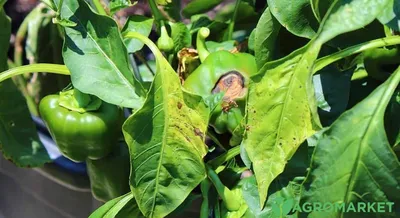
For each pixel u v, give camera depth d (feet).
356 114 1.76
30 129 2.65
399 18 1.73
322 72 2.06
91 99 2.23
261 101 1.83
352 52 1.83
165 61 1.91
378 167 1.75
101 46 2.04
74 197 2.87
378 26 1.99
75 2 2.04
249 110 1.84
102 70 2.02
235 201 1.99
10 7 4.42
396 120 1.95
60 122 2.21
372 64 2.05
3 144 2.55
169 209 1.94
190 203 2.23
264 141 1.84
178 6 2.66
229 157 2.06
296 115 1.80
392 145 1.95
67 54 2.03
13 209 3.36
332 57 1.84
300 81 1.78
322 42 1.74
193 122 1.93
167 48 2.30
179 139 1.91
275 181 1.94
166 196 1.94
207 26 2.61
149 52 3.52
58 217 3.05
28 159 2.62
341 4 1.72
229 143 2.18
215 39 2.67
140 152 1.88
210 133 2.20
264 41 2.04
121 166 2.35
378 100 1.76
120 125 2.29
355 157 1.76
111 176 2.36
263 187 1.83
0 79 2.14
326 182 1.77
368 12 1.72
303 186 1.78
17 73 2.15
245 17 2.65
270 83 1.81
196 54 2.27
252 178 1.97
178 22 2.42
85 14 2.03
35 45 3.18
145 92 2.01
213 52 2.24
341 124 1.76
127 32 2.05
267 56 2.07
